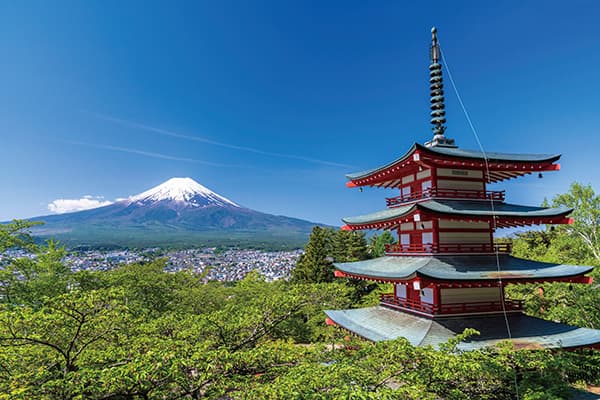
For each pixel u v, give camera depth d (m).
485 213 16.52
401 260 19.59
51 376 11.81
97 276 32.25
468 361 11.52
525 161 17.80
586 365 19.38
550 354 14.34
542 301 28.88
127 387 10.29
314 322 35.94
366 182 22.84
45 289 27.98
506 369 13.20
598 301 23.44
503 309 17.17
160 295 33.69
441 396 12.95
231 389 12.43
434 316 16.30
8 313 11.10
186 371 11.67
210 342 15.26
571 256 41.03
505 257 18.23
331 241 68.44
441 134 20.92
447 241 17.72
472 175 18.83
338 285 24.36
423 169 18.95
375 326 18.25
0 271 26.17
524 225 19.03
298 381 9.15
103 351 13.55
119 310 13.44
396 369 11.15
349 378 9.84
